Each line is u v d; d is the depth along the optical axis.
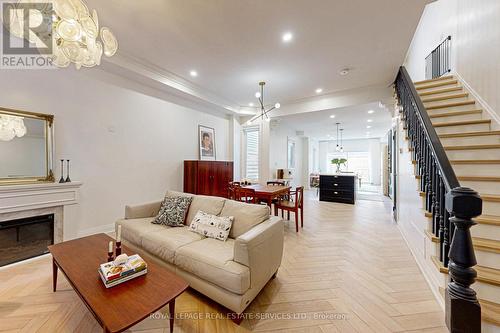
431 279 1.98
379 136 10.31
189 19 2.41
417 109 2.33
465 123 2.66
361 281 2.11
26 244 2.61
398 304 1.76
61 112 2.95
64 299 1.80
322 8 2.23
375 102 4.46
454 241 1.33
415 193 2.59
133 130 3.83
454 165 2.29
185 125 4.87
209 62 3.45
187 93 4.42
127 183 3.75
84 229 3.19
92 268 1.53
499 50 2.42
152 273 1.49
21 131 2.60
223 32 2.65
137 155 3.91
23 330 1.47
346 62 3.40
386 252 2.81
